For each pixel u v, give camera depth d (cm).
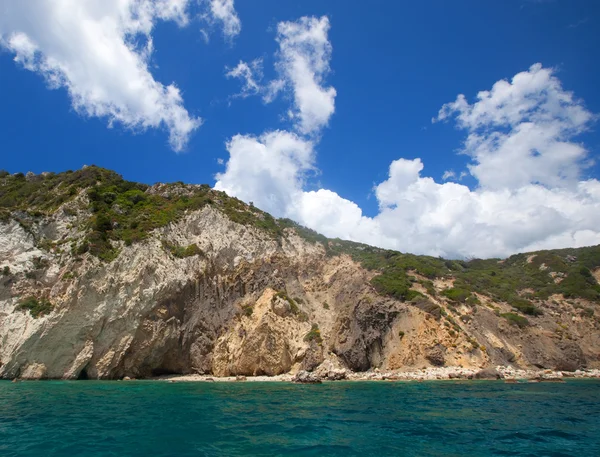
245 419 2177
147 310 5156
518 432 1897
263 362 5209
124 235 5659
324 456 1466
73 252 5272
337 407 2619
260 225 7412
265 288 6141
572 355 5566
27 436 1736
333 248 7838
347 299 6419
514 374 4950
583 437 1805
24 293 5016
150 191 7694
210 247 6359
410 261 7394
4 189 7119
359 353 5419
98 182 7288
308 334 5647
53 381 4441
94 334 4866
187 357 5362
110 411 2420
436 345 5241
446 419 2212
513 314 6144
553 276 7975
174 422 2075
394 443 1677
